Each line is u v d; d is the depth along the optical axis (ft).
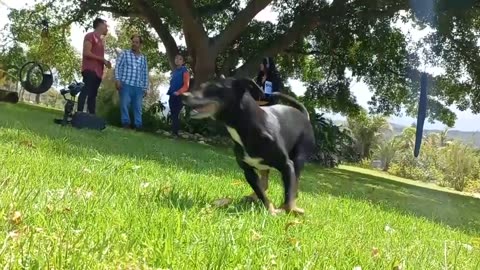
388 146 118.62
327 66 81.76
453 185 96.73
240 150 13.85
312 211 15.58
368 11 67.05
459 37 70.13
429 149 109.29
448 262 10.77
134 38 44.37
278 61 83.15
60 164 15.47
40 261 6.16
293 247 9.16
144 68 45.06
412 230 16.28
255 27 71.87
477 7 64.69
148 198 12.10
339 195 25.66
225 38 62.90
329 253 9.08
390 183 52.01
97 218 8.99
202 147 41.75
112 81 54.90
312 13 66.80
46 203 9.52
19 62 94.07
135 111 45.34
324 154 62.44
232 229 9.71
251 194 15.44
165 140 40.11
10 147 17.49
